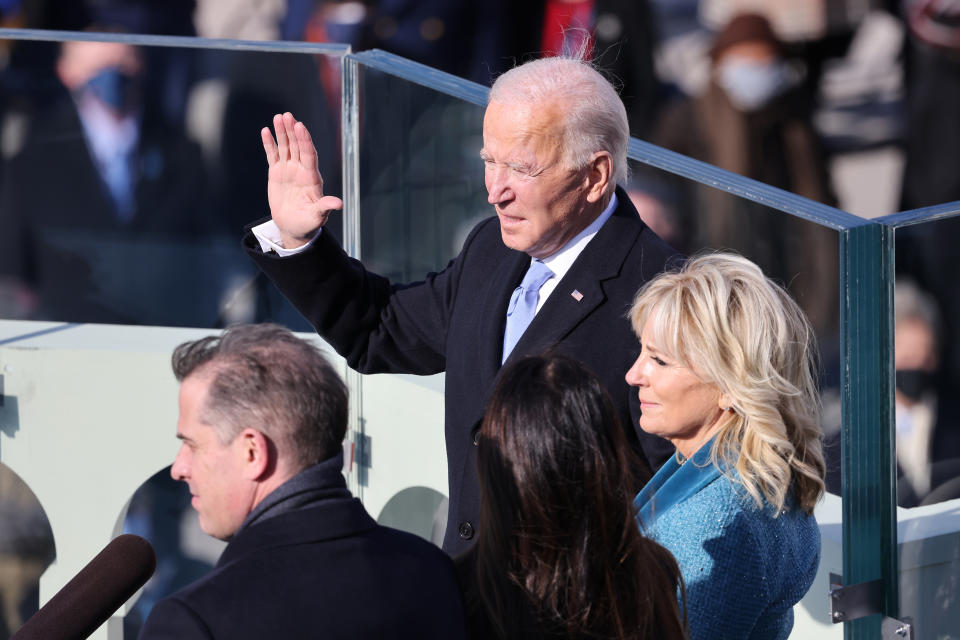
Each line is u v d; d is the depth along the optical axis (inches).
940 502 343.9
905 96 800.9
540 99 342.3
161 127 543.5
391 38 775.1
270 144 384.2
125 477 569.6
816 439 302.8
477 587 263.3
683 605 270.4
